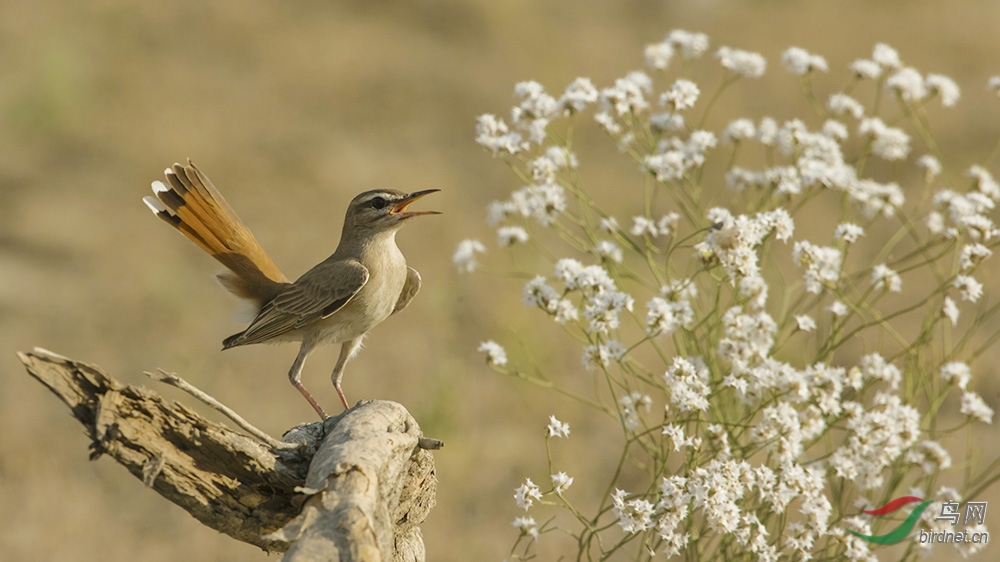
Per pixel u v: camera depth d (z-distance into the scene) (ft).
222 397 48.91
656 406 45.55
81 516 40.96
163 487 17.99
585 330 25.72
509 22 113.80
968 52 106.63
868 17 117.91
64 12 108.06
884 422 23.90
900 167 75.72
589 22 119.75
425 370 51.49
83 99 86.84
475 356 53.52
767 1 125.90
